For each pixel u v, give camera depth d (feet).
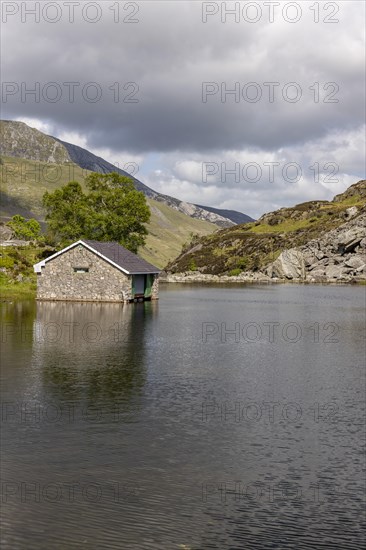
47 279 234.38
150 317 183.21
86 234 332.19
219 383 90.63
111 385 87.35
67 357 108.88
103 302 230.68
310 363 108.68
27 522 46.16
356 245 605.73
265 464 58.13
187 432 66.90
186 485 53.21
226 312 213.05
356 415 74.38
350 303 268.62
